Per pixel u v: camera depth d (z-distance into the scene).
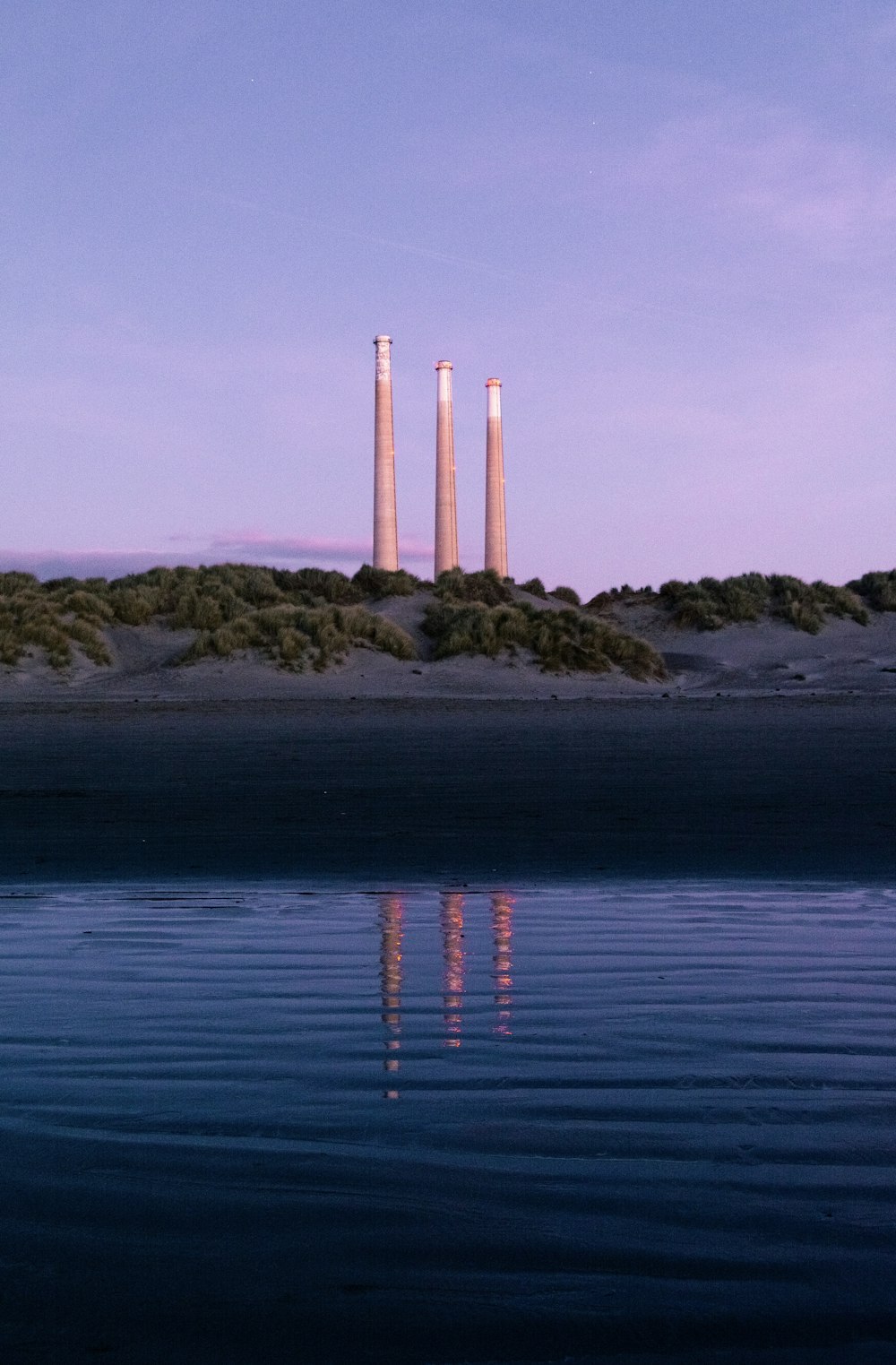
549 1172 2.83
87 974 4.77
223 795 11.09
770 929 5.59
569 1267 2.38
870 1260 2.41
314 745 16.75
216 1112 3.23
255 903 6.28
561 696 31.42
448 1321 2.20
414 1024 4.08
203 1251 2.45
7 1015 4.20
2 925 5.75
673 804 10.30
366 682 33.12
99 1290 2.30
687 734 18.53
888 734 18.23
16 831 8.95
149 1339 2.15
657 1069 3.59
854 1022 4.09
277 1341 2.14
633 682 35.81
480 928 5.64
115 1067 3.62
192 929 5.64
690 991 4.48
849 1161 2.90
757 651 41.88
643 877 7.02
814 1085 3.45
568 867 7.40
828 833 8.65
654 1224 2.56
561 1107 3.28
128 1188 2.74
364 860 7.67
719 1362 2.08
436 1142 3.02
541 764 13.96
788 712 24.28
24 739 18.03
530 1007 4.27
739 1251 2.44
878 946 5.23
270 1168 2.85
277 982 4.64
